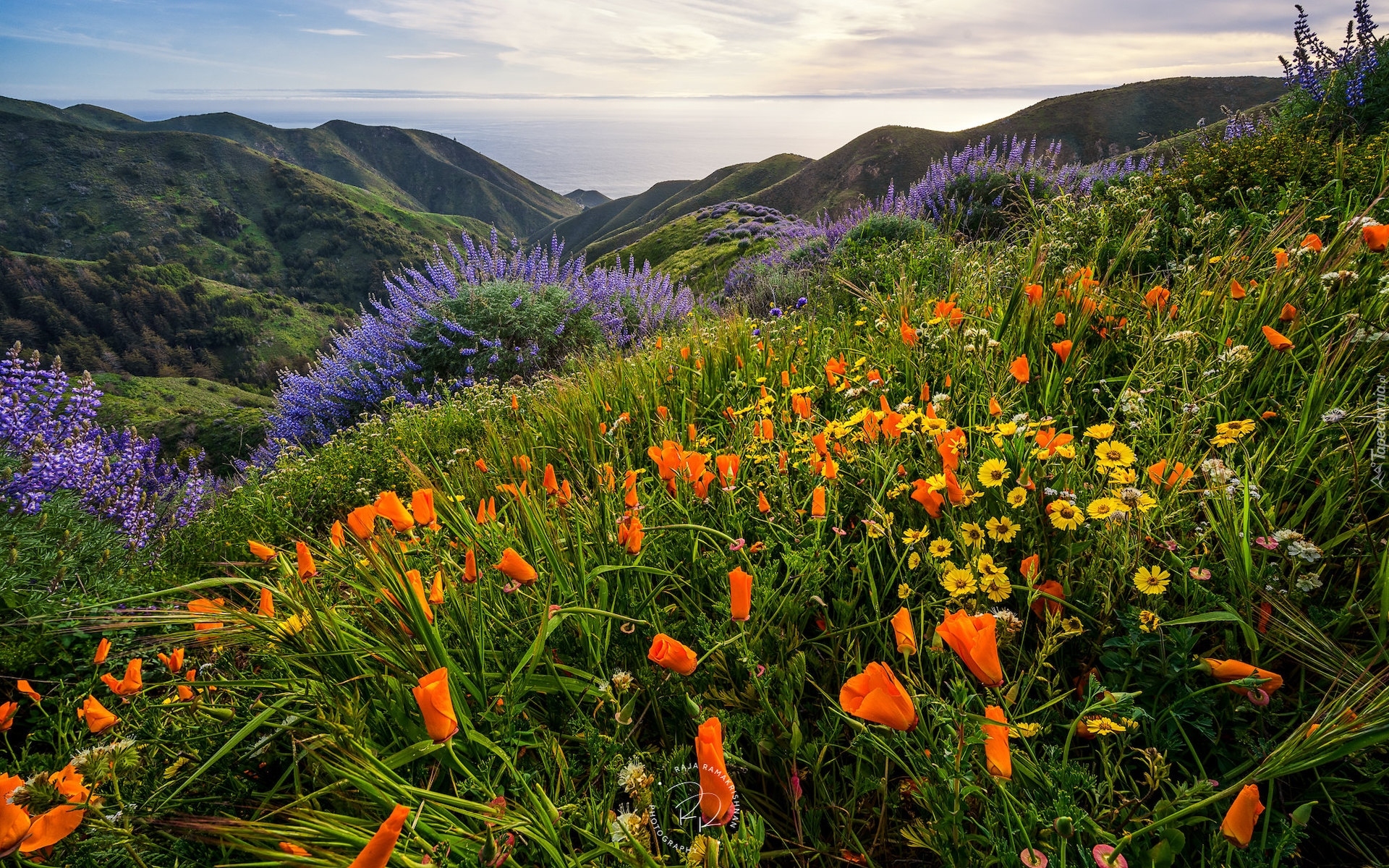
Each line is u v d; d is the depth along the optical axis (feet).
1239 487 4.41
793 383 9.61
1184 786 3.16
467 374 26.94
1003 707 3.60
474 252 31.27
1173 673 3.84
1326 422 4.95
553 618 4.46
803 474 6.57
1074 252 11.83
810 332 11.91
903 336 8.50
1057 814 3.08
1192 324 7.23
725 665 4.67
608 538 5.77
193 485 19.07
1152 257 11.10
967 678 4.09
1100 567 4.63
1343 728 2.80
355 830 3.41
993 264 12.08
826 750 4.25
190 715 4.67
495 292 29.45
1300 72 17.34
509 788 4.01
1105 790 3.37
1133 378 6.82
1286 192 10.77
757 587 5.10
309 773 4.47
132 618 4.61
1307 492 5.37
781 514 5.97
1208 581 4.40
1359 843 3.27
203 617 4.56
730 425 9.16
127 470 15.93
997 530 4.62
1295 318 6.61
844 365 9.61
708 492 6.41
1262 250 8.73
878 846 3.83
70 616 5.71
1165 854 2.92
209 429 50.26
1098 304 8.10
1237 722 3.75
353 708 4.09
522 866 3.45
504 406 15.10
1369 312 6.20
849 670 4.73
